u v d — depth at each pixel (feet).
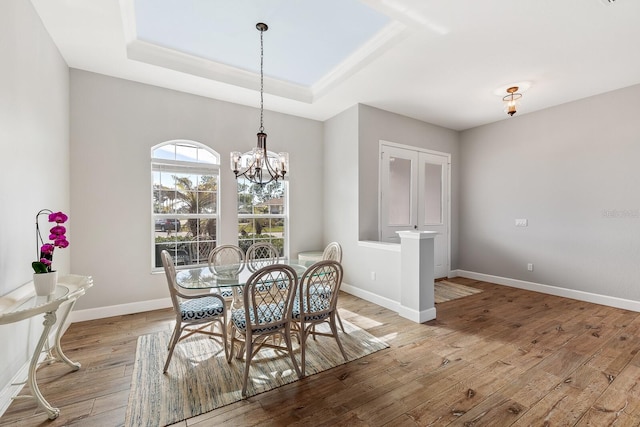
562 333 9.52
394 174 15.12
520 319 10.81
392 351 8.32
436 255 17.12
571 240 13.41
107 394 6.34
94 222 10.59
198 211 12.80
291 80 12.77
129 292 11.23
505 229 15.89
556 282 13.93
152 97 11.64
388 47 9.36
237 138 13.50
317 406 6.01
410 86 11.91
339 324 10.17
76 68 10.29
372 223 14.24
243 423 5.53
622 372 7.18
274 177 10.27
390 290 12.08
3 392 5.81
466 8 7.43
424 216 16.43
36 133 7.44
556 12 7.50
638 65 10.12
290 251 15.05
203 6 8.03
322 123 16.14
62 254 9.30
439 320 10.75
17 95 6.45
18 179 6.50
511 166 15.64
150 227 11.60
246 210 14.11
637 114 11.55
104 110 10.76
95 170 10.61
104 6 7.24
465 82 11.51
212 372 7.21
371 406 6.00
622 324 10.22
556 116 13.91
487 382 6.81
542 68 10.40
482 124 16.85
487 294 14.11
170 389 6.52
